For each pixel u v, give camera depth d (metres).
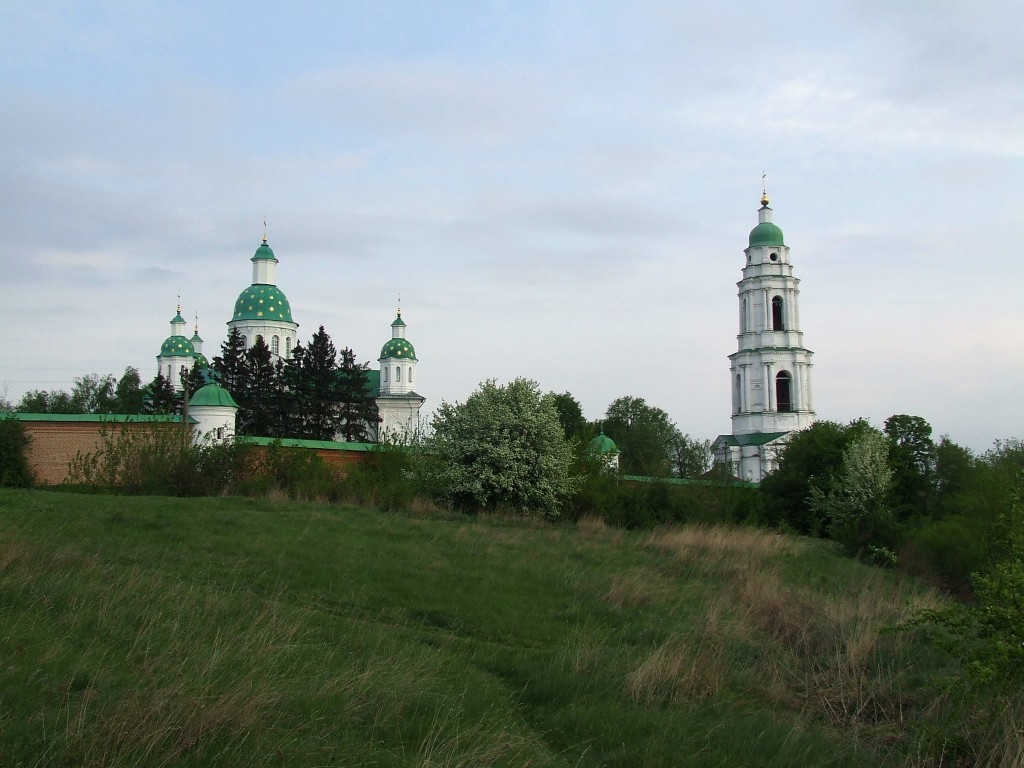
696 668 12.89
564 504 40.53
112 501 25.81
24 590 12.51
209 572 17.16
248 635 11.52
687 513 42.78
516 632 15.77
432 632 15.27
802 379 87.56
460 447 37.94
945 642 11.32
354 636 13.24
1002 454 46.19
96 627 11.30
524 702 11.66
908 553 34.03
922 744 10.84
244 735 8.38
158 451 36.16
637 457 88.19
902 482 49.56
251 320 89.19
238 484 35.50
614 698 11.67
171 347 95.06
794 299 88.94
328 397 76.69
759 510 48.03
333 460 48.88
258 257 91.81
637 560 24.27
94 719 8.19
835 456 51.59
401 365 96.44
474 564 20.78
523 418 38.25
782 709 12.38
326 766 8.12
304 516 25.05
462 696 10.98
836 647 15.01
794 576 25.36
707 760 9.76
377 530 23.97
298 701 9.56
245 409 71.62
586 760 9.67
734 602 19.06
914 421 53.03
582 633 15.72
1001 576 10.86
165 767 7.62
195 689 8.95
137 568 15.59
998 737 10.70
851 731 11.65
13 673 9.13
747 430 87.75
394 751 8.77
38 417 43.44
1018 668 10.54
